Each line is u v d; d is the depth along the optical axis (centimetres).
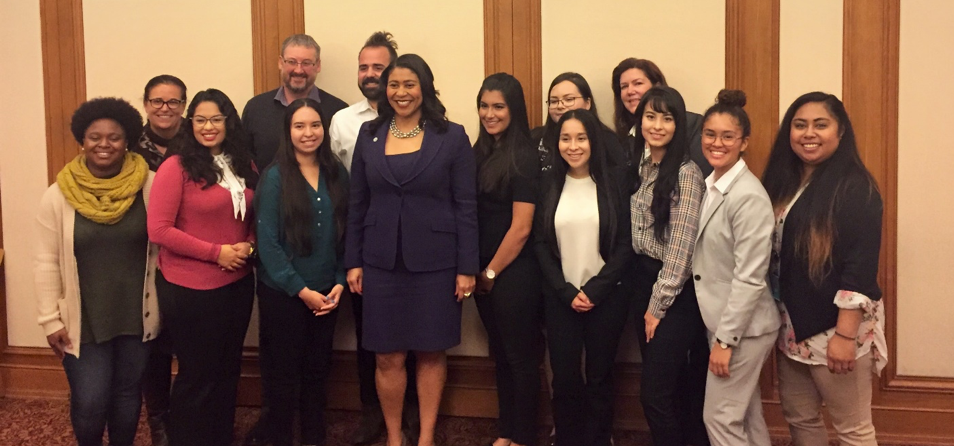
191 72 308
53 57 314
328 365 258
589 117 230
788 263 201
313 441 257
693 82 277
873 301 189
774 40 270
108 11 311
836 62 268
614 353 240
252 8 302
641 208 226
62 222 219
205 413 235
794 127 200
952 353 269
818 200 193
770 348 204
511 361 247
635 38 280
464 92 293
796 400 209
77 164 222
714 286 206
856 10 264
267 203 233
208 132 228
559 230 234
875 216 187
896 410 274
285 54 273
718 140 198
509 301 242
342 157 275
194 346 229
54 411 311
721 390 205
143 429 288
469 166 238
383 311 237
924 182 266
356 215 241
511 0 286
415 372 277
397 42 296
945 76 261
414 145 235
